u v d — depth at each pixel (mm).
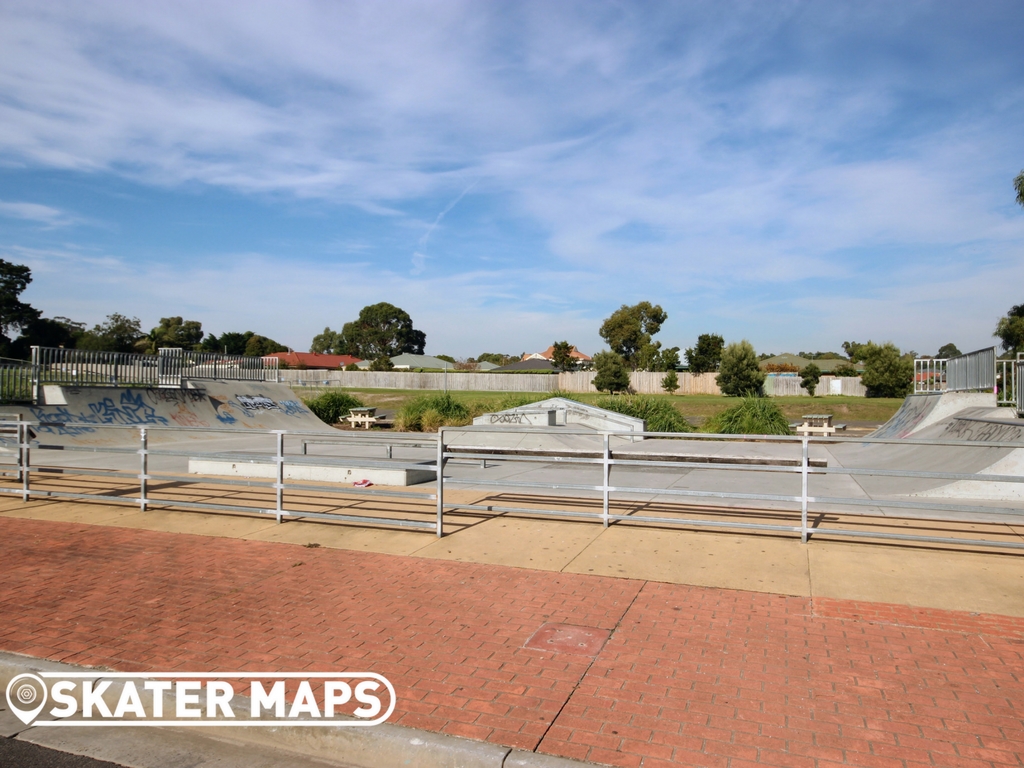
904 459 12641
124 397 18781
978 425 11711
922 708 3615
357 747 3438
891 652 4324
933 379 18688
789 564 6188
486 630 4742
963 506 6008
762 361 87688
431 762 3307
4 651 4461
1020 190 27125
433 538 7273
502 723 3494
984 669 4066
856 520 7762
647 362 63594
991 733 3363
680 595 5434
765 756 3182
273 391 24656
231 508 8086
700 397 42719
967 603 5172
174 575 6090
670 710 3617
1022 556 6336
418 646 4473
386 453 14727
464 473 11828
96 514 8633
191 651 4422
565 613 5059
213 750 3602
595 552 6668
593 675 4039
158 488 10211
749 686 3883
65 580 5973
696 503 8898
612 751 3234
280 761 3494
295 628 4809
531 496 9461
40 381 18031
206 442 17562
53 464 13055
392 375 56000
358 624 4875
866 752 3207
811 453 14289
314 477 10875
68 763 3459
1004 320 30578
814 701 3703
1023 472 8922
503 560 6453
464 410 24359
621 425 18562
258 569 6250
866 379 49000
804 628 4727
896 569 5996
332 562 6453
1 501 9500
